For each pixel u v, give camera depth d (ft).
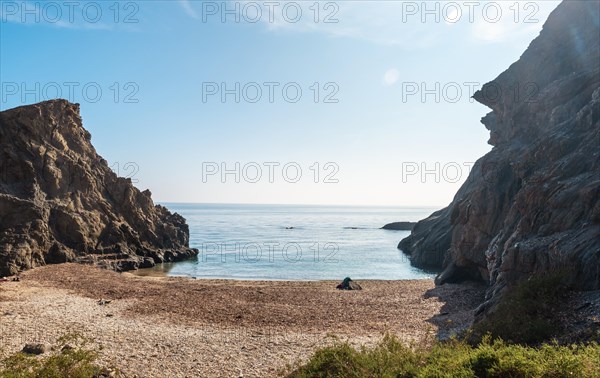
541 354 30.17
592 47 122.11
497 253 93.15
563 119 107.14
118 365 51.03
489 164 122.93
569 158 83.87
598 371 26.61
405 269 179.52
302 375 41.19
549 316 48.57
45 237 156.97
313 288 116.47
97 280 124.06
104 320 75.36
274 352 57.26
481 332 49.32
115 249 184.03
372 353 41.50
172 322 75.51
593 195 69.05
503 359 29.58
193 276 158.71
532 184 85.81
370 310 87.35
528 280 56.75
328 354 42.09
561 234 67.92
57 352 54.75
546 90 120.78
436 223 209.26
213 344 61.11
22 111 177.17
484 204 116.37
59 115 194.59
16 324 69.67
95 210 187.11
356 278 156.25
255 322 76.54
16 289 104.94
